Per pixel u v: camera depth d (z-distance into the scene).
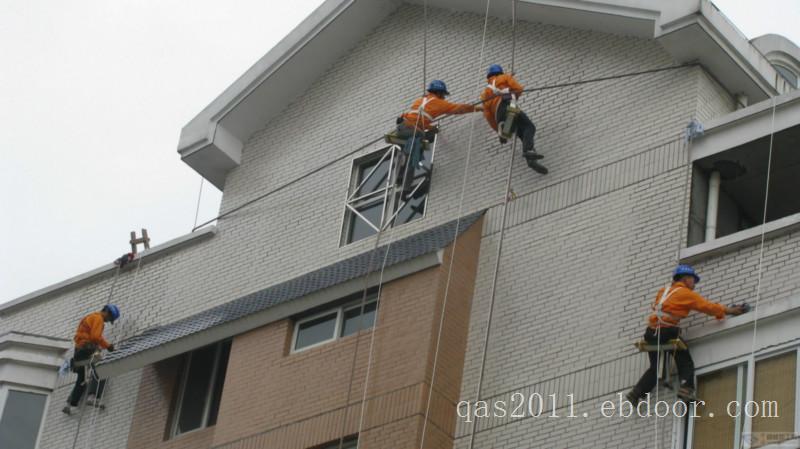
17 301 35.75
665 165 26.56
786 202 27.03
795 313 23.30
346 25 32.97
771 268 24.22
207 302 32.16
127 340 32.62
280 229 32.03
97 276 34.75
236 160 33.81
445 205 29.28
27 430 32.78
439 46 31.84
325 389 27.36
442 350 26.56
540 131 28.70
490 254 27.86
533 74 29.64
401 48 32.56
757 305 23.98
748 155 26.02
